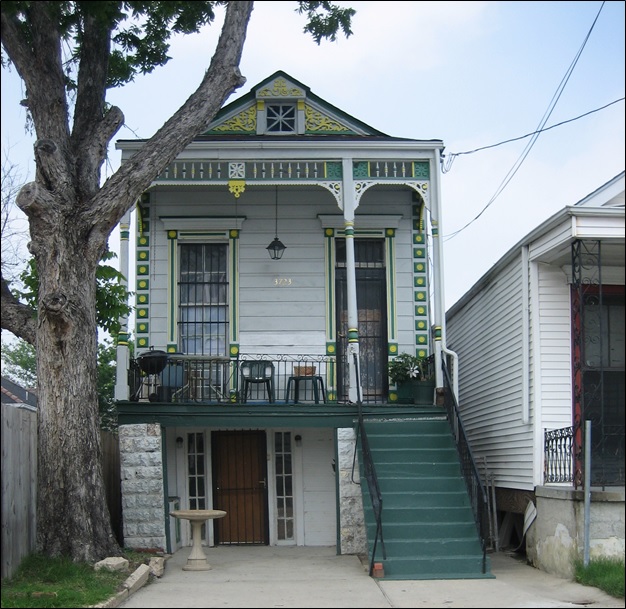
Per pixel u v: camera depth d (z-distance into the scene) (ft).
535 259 39.78
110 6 34.32
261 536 46.37
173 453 46.68
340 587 31.71
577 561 32.73
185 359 45.34
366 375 48.96
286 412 42.24
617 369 40.63
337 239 49.70
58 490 33.73
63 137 36.45
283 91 50.03
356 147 45.29
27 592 27.71
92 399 35.22
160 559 37.37
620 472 39.83
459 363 55.31
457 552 34.91
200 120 37.83
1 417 29.07
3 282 38.22
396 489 38.34
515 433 42.01
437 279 44.91
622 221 35.60
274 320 48.57
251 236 49.24
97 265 36.63
